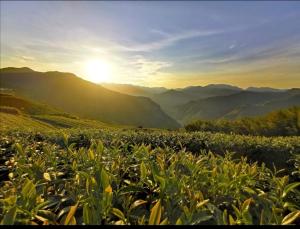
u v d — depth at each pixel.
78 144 8.46
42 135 8.54
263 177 3.77
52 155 4.18
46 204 2.67
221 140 10.38
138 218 2.34
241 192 2.98
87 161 3.77
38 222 2.42
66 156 4.34
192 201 2.50
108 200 2.38
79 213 2.58
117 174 3.43
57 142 7.88
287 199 3.13
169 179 2.87
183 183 2.86
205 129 32.78
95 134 9.59
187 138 10.62
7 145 5.83
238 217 2.36
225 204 2.85
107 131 10.97
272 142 9.98
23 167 3.40
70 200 2.84
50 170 3.62
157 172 2.96
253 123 34.69
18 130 9.09
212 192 2.95
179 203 2.64
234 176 3.10
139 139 10.02
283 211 2.80
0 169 3.89
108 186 2.41
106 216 2.38
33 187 2.46
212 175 3.14
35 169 3.44
